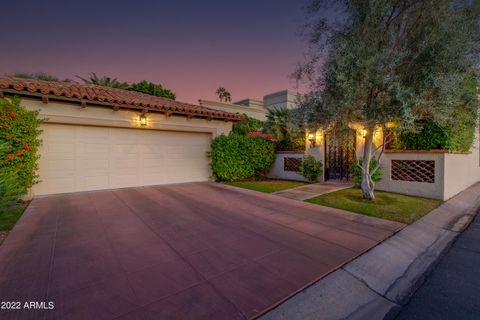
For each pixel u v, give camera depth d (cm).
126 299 228
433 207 586
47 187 711
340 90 504
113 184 826
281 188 858
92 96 736
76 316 204
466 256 346
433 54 473
